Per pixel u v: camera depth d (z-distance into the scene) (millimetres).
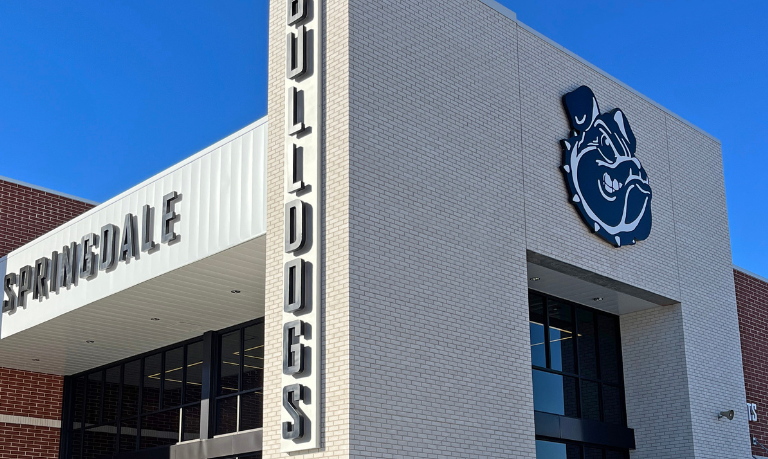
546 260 19062
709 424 22281
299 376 14812
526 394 17344
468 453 15758
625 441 22438
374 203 15375
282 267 15633
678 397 22172
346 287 14578
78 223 21047
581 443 21281
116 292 19281
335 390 14312
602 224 20406
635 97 23000
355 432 13961
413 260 15797
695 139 24812
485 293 17078
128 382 25578
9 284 22969
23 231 27484
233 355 22141
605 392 22844
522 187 18719
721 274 24391
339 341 14461
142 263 18719
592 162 20688
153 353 24938
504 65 19203
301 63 16156
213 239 17250
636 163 22078
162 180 18844
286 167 15984
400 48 16750
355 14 16047
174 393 23812
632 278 21094
